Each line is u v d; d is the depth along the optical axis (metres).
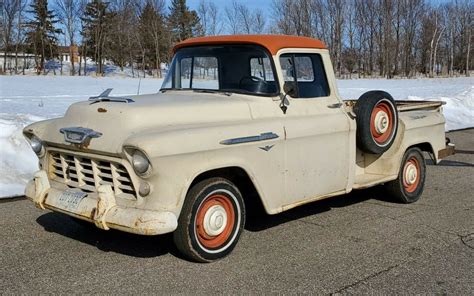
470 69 84.12
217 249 4.92
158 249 5.25
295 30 66.62
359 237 5.71
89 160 4.86
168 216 4.36
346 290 4.37
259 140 5.05
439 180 8.70
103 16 67.94
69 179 5.16
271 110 5.35
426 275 4.69
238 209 5.04
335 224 6.18
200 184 4.73
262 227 6.04
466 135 14.10
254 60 5.48
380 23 75.19
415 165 7.21
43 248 5.29
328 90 6.00
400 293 4.33
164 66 73.62
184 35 71.12
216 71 5.70
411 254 5.21
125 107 4.74
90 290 4.32
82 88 27.64
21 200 7.08
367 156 6.89
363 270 4.79
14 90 25.28
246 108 5.21
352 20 74.38
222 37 5.72
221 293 4.28
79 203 4.75
